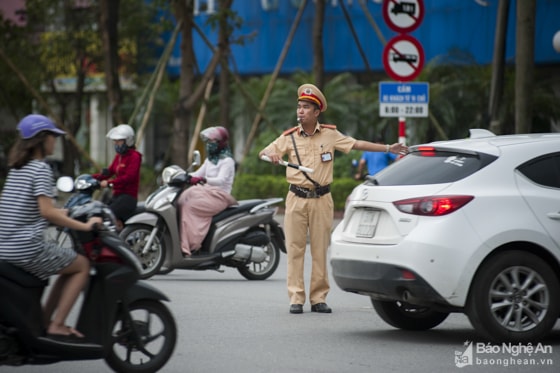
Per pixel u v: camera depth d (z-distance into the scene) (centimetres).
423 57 3378
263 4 9688
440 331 2038
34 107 9162
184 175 2902
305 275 3112
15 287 1405
